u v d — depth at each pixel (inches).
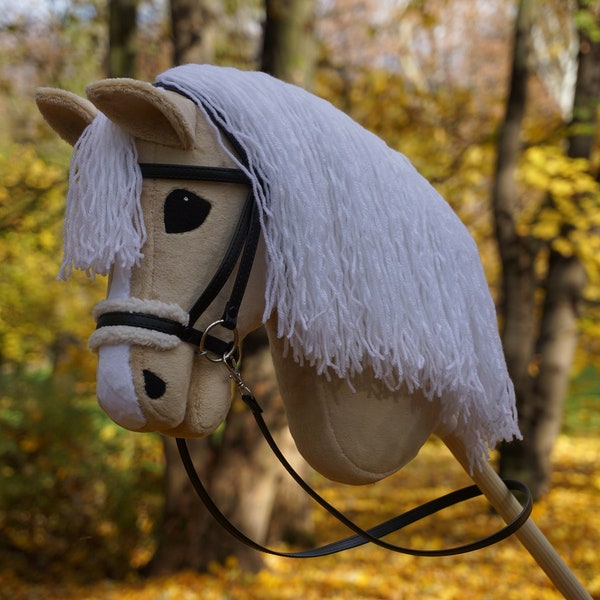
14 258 349.1
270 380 225.6
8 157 299.4
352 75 317.4
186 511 232.2
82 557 247.0
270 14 213.6
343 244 51.8
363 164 53.7
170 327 48.0
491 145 311.0
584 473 409.4
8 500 239.3
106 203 48.8
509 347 300.8
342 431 55.3
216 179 49.8
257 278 51.6
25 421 241.4
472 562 247.8
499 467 329.7
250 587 217.3
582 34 299.0
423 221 55.4
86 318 374.0
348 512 334.6
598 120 293.7
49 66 316.5
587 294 333.1
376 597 214.1
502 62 569.0
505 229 295.6
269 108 51.7
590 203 266.5
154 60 302.2
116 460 255.6
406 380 54.6
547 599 209.9
